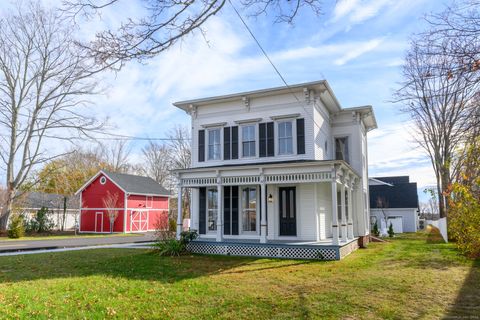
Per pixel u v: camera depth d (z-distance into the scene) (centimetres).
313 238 1504
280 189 1594
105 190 3538
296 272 1010
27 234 2944
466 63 487
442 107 1762
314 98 1598
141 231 3625
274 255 1363
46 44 2609
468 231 1262
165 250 1412
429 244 1842
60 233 3167
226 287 810
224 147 1736
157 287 808
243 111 1720
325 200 1708
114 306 648
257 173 1425
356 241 1667
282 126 1638
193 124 1823
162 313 611
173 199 4891
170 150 4922
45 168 3994
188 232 1498
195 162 1792
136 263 1184
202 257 1357
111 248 1731
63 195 3931
